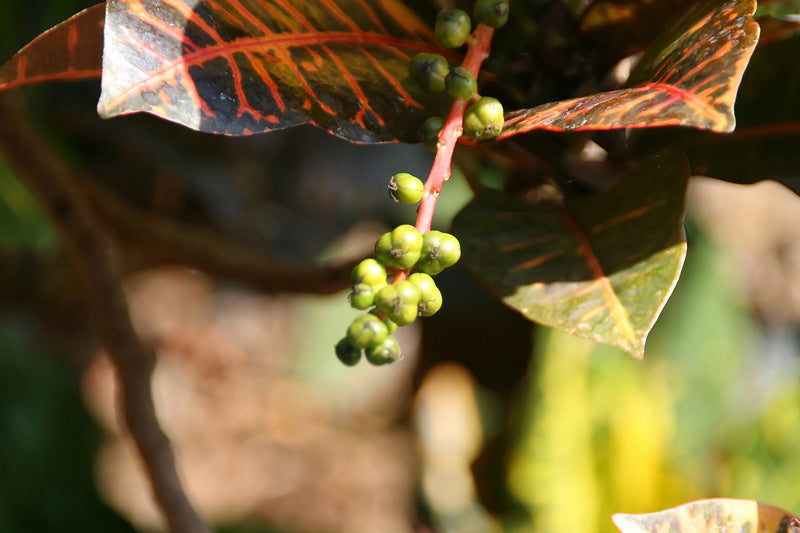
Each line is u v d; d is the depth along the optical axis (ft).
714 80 1.42
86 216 2.23
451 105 1.61
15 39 2.69
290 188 3.84
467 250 1.66
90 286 2.22
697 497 3.70
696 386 3.96
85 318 4.71
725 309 4.17
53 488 3.70
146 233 2.55
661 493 3.73
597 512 3.74
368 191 4.00
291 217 3.88
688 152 1.76
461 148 1.85
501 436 4.26
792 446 3.71
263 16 1.56
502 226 1.67
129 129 3.29
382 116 1.60
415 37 1.63
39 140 2.31
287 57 1.58
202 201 3.42
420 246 1.50
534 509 3.76
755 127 1.75
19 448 3.68
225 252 2.45
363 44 1.61
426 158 4.13
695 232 3.21
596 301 1.59
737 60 1.42
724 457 3.84
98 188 2.60
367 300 1.50
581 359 3.86
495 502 4.22
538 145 1.73
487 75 1.68
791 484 3.65
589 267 1.62
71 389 3.96
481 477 4.26
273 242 3.84
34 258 3.94
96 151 3.55
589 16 1.69
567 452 3.79
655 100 1.44
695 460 3.82
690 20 1.54
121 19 1.48
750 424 3.85
